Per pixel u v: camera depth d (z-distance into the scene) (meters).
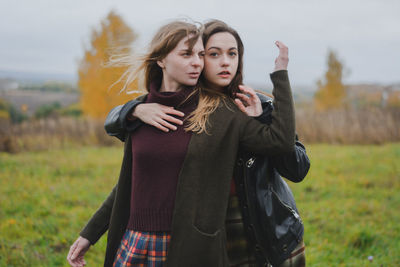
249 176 1.88
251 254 1.97
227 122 1.79
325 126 12.57
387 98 20.11
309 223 4.64
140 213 1.85
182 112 1.85
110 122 2.00
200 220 1.74
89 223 2.12
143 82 2.09
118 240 2.02
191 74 1.82
